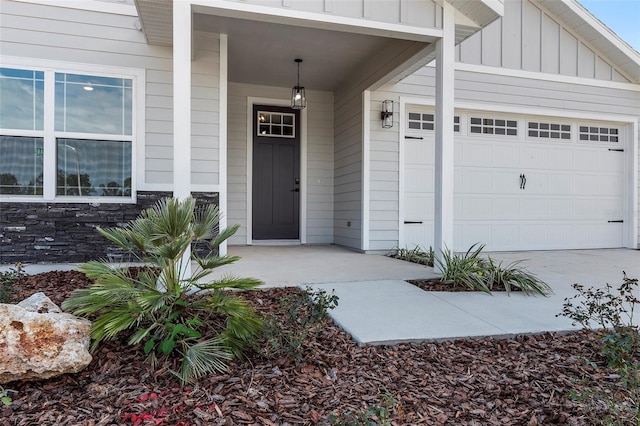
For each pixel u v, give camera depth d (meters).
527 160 6.98
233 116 6.98
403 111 6.41
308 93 7.38
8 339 1.78
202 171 5.10
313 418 1.61
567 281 4.22
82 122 4.71
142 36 4.85
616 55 7.14
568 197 7.18
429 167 6.59
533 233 6.99
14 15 4.48
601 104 7.23
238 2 3.64
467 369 2.11
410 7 4.14
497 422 1.62
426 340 2.46
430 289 3.66
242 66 6.22
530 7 6.89
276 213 7.27
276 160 7.26
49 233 4.60
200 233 2.42
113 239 2.34
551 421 1.62
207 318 2.39
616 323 2.33
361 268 4.62
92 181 4.75
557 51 7.02
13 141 4.51
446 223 4.29
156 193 4.92
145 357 2.06
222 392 1.80
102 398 1.73
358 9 3.97
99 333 1.98
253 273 4.21
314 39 5.25
